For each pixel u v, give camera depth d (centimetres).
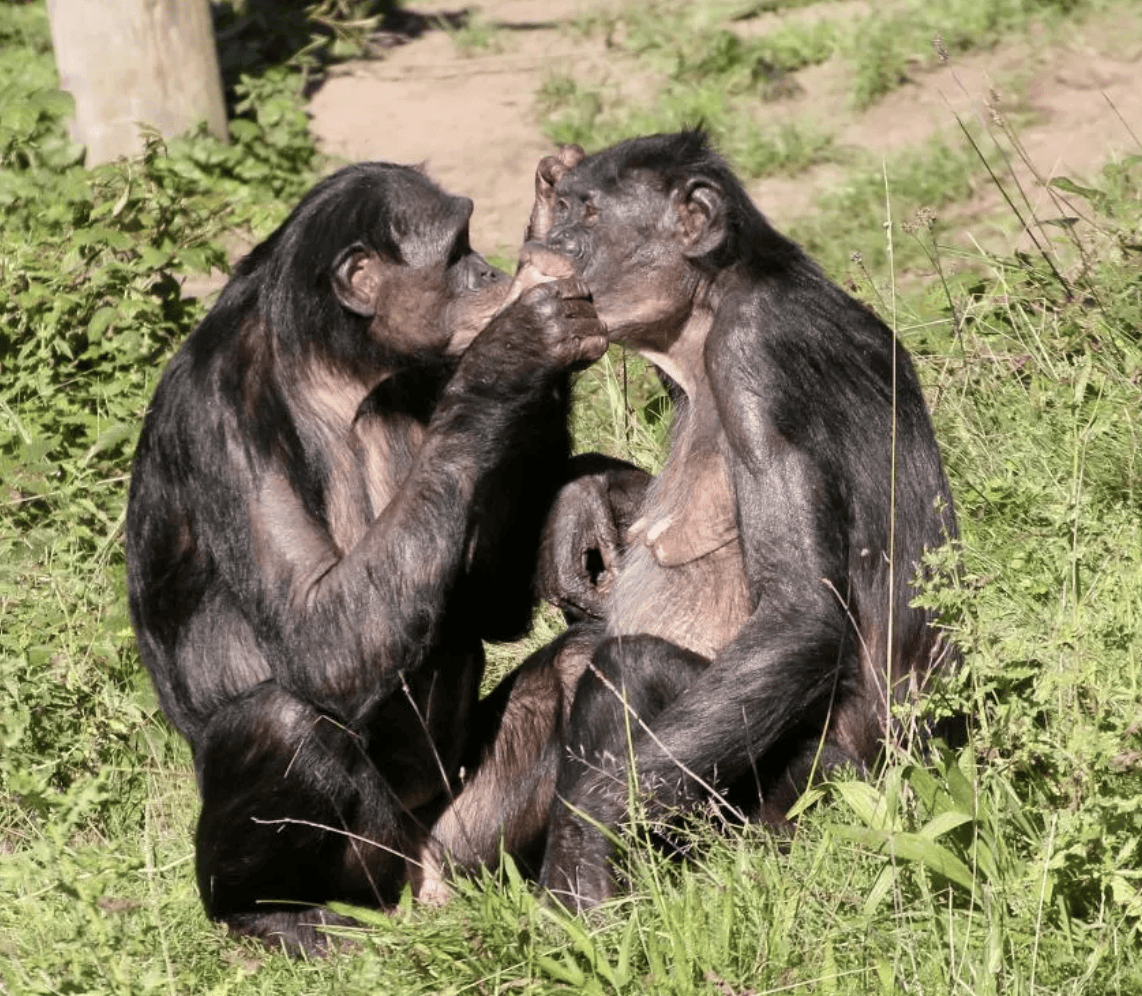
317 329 1000
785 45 2445
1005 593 1086
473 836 1073
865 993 824
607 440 1453
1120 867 852
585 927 883
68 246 1716
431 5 2945
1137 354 1364
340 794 1001
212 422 979
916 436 1052
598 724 993
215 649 1040
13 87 2525
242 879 1008
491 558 1077
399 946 898
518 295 976
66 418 1526
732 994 803
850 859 927
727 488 1025
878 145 2170
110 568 1362
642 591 1057
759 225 1046
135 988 840
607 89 2483
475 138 2402
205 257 1673
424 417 1061
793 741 1026
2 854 1073
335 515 1005
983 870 881
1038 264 1571
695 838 952
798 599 971
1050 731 911
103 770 893
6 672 1206
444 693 1045
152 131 1897
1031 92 2209
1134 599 969
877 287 1669
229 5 2842
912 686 977
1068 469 1247
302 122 2400
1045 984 820
